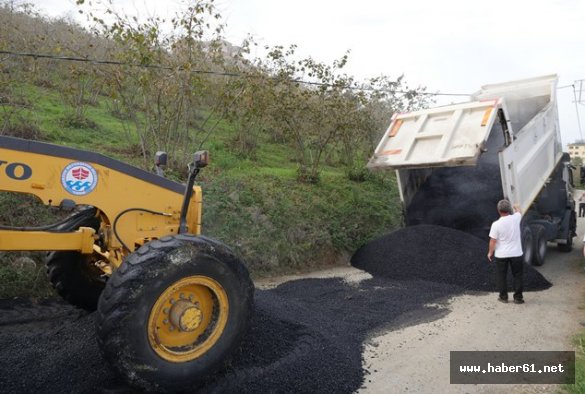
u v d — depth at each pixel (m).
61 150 3.69
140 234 4.09
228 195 8.90
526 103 10.68
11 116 9.15
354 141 12.95
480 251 7.93
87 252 3.95
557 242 11.10
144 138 9.60
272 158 13.02
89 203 3.82
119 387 3.57
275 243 8.43
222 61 9.46
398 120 8.88
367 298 6.81
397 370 4.53
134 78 8.38
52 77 11.83
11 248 3.63
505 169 8.08
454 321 5.92
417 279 7.91
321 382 4.06
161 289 3.40
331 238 9.43
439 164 7.87
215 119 13.20
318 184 11.20
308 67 11.13
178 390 3.54
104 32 8.75
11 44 9.84
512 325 5.80
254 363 4.11
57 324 4.90
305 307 6.07
